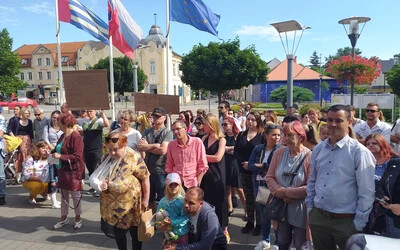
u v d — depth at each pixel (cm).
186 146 423
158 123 500
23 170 629
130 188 374
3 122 814
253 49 2058
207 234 308
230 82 1998
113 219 374
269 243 432
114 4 928
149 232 366
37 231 505
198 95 7456
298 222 335
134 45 1012
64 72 634
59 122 514
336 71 1511
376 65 1533
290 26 1051
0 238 479
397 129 585
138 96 726
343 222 287
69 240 472
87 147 663
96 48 6062
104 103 644
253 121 510
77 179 504
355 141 290
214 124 450
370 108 596
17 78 5144
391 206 296
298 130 338
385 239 238
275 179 357
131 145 550
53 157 495
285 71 4678
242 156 511
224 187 445
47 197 668
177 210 335
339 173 287
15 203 645
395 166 310
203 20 895
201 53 2023
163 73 5503
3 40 5000
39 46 6588
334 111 290
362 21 1262
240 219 564
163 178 495
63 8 1026
